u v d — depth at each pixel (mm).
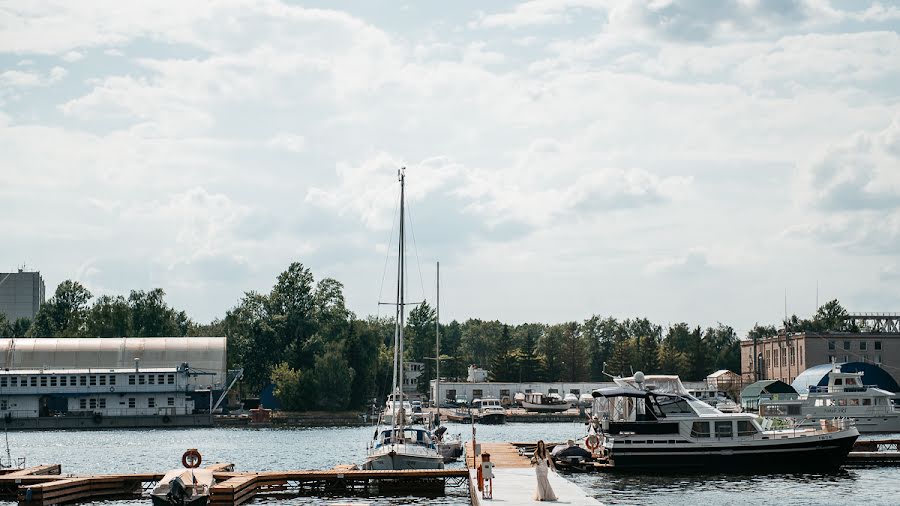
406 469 61594
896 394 136500
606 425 65938
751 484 59750
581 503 41750
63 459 92062
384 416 106500
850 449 64875
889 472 65938
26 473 60125
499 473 55219
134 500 56750
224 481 54875
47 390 156125
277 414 175875
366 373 189375
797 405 105625
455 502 55562
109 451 103312
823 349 181250
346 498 57500
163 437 131750
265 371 195375
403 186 79438
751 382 195375
